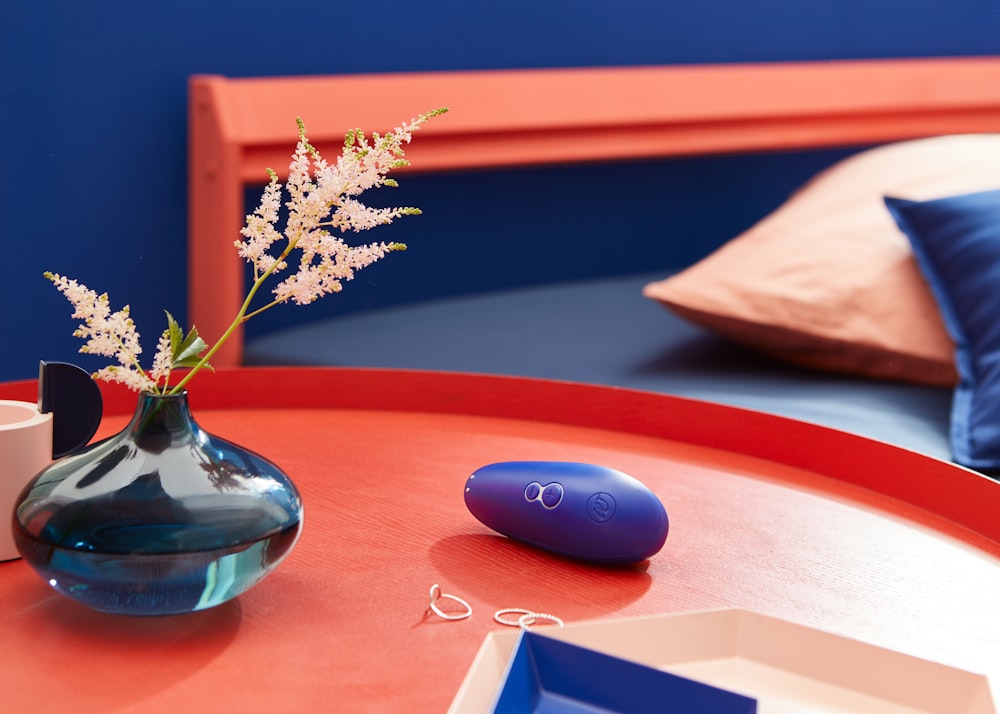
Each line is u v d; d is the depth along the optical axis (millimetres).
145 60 2080
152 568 833
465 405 1282
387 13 2291
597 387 1249
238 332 1911
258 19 2166
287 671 837
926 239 1720
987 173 1904
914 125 2705
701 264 1924
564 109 2287
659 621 867
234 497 854
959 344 1601
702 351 1862
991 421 1410
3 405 962
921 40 2834
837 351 1705
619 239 2695
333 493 1062
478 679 814
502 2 2410
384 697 820
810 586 950
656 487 1102
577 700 830
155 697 812
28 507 854
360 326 2023
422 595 919
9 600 897
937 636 899
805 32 2770
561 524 955
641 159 2646
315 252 889
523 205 2543
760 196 2824
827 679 857
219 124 1902
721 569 968
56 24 2002
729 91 2482
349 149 890
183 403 873
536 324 2025
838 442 1145
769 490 1109
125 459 855
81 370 955
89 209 2092
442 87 2162
